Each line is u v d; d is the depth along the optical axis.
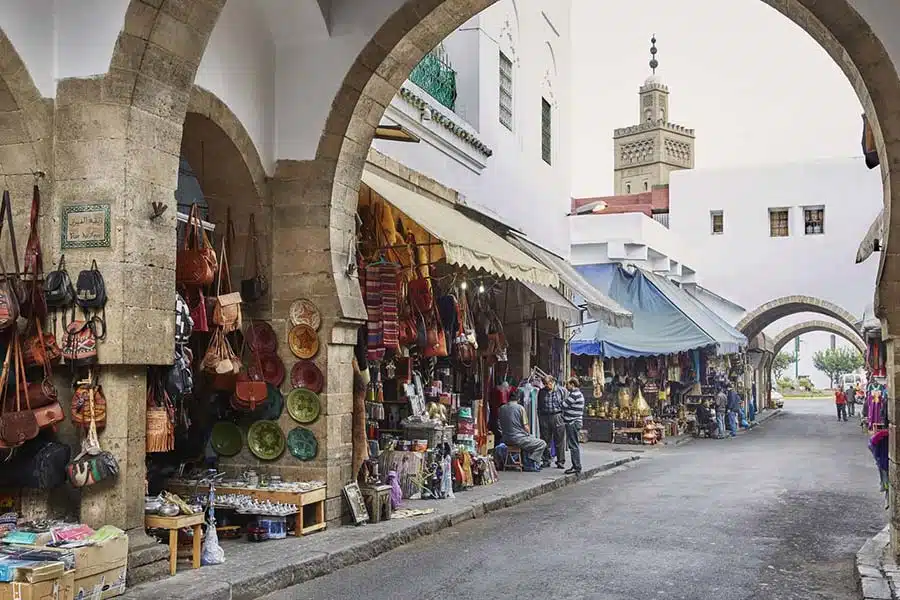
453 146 14.20
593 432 23.36
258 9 8.60
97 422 6.31
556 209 20.53
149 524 6.72
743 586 6.96
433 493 11.12
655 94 60.78
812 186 32.88
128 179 6.48
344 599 6.46
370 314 9.95
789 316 40.09
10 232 6.47
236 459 8.98
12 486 6.32
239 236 8.96
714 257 33.78
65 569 5.41
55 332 6.42
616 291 23.81
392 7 8.73
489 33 15.90
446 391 13.12
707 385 27.52
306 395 8.78
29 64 6.48
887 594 6.42
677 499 12.02
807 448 21.83
